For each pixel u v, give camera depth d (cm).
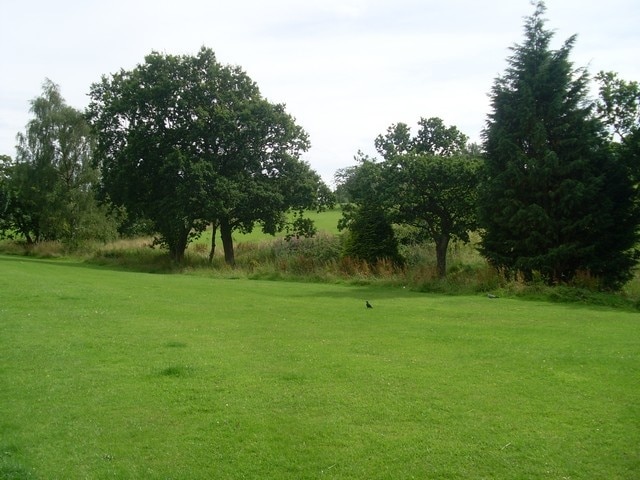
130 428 675
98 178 5084
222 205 3469
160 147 3781
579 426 677
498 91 2434
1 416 711
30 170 5056
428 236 2916
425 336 1231
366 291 2289
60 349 1052
